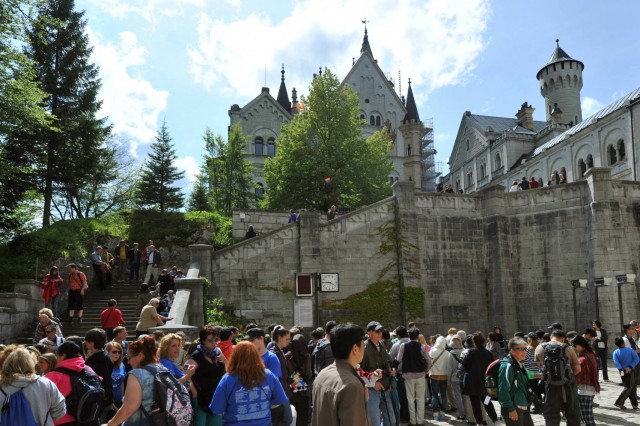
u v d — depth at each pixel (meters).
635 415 11.60
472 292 24.59
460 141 73.50
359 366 8.98
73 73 31.69
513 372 8.07
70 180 31.05
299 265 22.55
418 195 24.61
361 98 65.25
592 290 23.16
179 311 16.30
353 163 39.28
